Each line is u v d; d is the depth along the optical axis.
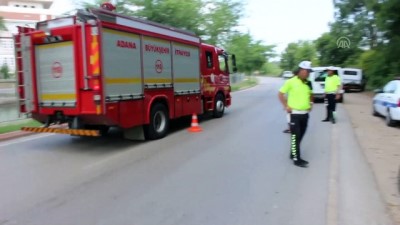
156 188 5.93
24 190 5.94
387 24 24.08
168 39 10.55
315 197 5.44
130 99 8.91
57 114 8.77
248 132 10.97
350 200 5.30
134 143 9.55
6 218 4.84
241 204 5.20
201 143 9.43
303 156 7.95
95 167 7.25
